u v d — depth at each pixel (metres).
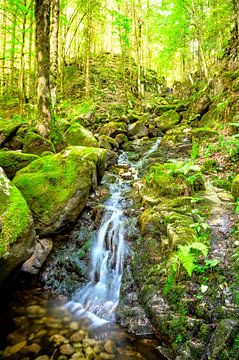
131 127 11.58
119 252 5.11
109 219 5.86
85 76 18.53
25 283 5.07
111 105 16.17
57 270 5.24
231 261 3.77
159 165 7.04
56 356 3.43
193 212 4.93
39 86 8.24
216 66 16.52
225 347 2.99
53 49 9.45
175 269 3.57
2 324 4.02
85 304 4.55
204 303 3.46
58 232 5.62
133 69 24.28
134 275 4.55
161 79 27.70
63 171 5.98
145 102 17.55
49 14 8.16
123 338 3.69
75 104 15.98
